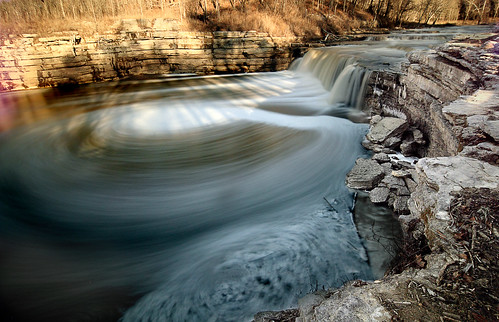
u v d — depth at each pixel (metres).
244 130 11.54
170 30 21.92
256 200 7.00
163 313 4.21
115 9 24.47
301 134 10.69
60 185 8.11
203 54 22.25
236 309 4.13
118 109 14.53
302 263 4.83
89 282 4.85
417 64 9.24
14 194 7.64
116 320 4.15
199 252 5.38
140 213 6.80
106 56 20.27
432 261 2.93
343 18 34.22
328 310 2.52
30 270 5.09
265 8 28.31
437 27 39.56
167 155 9.71
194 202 7.08
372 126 10.30
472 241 2.86
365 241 5.27
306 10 30.97
